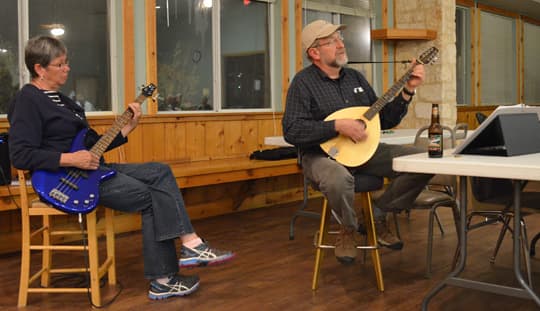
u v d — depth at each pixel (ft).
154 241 9.82
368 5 23.12
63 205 9.20
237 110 19.20
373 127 9.83
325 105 10.21
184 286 10.09
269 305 9.59
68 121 9.51
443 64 22.72
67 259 12.73
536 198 9.76
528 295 7.89
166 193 9.71
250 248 13.52
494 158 7.57
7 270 11.98
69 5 15.24
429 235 10.92
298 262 12.19
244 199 18.60
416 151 9.83
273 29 20.11
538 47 38.06
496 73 33.78
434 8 22.71
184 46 17.67
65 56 9.75
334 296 9.97
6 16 14.28
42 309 9.59
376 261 10.21
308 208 18.83
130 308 9.57
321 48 10.23
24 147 9.07
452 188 12.27
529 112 8.30
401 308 9.33
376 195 11.41
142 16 16.34
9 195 12.46
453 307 9.35
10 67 14.38
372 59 23.41
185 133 17.17
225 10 18.78
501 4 32.30
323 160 9.75
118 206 9.68
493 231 14.64
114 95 16.02
